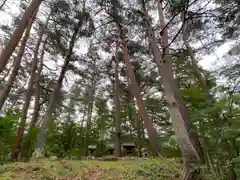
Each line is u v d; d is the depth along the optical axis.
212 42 7.79
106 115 18.47
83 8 9.73
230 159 3.95
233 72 6.03
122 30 9.74
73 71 12.51
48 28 10.87
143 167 5.31
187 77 9.89
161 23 5.81
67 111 17.20
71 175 4.86
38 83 12.25
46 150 9.27
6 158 6.79
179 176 4.70
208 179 3.72
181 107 5.62
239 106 4.63
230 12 4.56
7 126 6.78
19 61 8.93
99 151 16.47
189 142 4.05
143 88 14.68
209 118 4.80
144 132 16.38
